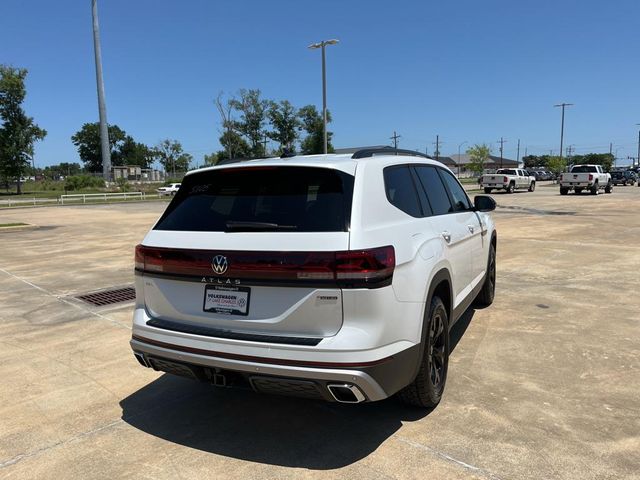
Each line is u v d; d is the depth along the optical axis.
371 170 3.27
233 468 2.98
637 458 2.96
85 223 19.97
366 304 2.79
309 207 3.01
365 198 3.06
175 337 3.14
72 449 3.25
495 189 38.38
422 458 3.01
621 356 4.49
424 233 3.51
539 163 136.38
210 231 3.17
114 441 3.33
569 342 4.87
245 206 3.19
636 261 8.98
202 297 3.13
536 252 10.12
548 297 6.57
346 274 2.76
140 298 3.46
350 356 2.74
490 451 3.06
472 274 4.91
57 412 3.76
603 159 105.69
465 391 3.88
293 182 3.17
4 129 65.69
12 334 5.62
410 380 3.15
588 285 7.20
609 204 23.52
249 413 3.69
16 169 66.69
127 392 4.09
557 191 38.81
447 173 4.90
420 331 3.19
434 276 3.45
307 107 72.62
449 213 4.41
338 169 3.12
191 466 3.01
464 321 5.59
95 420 3.62
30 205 37.09
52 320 6.17
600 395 3.76
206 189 3.45
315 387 2.80
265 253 2.88
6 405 3.88
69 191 64.06
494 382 4.02
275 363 2.83
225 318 3.03
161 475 2.93
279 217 3.02
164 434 3.41
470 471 2.87
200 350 3.03
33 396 4.03
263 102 71.00
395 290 2.95
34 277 8.94
